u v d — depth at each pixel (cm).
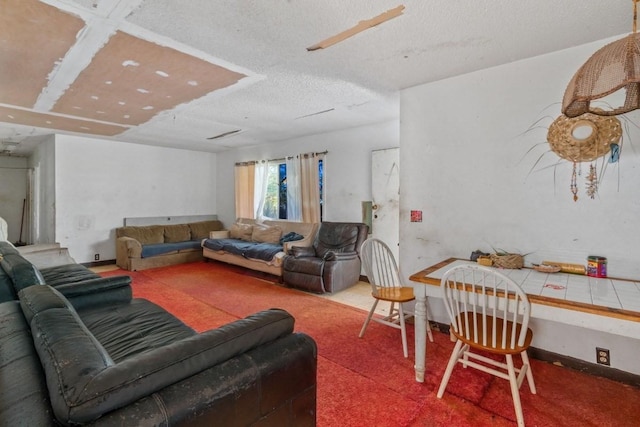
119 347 168
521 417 162
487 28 195
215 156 723
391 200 429
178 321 210
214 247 557
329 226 473
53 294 148
